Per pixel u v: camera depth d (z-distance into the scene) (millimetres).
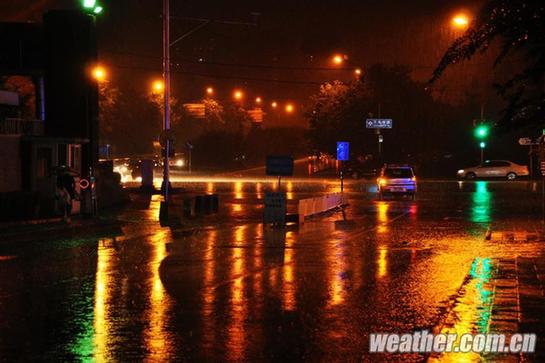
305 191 60906
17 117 44562
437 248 23625
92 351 10555
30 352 10508
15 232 27562
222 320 12727
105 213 39594
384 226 31781
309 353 10367
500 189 64000
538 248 23438
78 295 15375
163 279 17562
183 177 89375
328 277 17734
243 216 37656
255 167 125312
